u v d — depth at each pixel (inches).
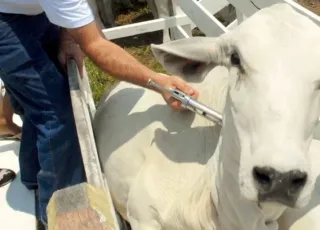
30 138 72.9
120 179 64.2
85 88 78.7
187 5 102.4
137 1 148.5
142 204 58.6
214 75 62.4
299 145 43.0
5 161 84.7
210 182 53.6
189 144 59.2
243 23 49.1
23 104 66.7
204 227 53.8
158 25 116.8
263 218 50.0
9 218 76.9
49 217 41.5
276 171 41.4
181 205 54.9
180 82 58.4
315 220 53.6
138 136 63.1
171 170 58.6
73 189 42.3
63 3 56.5
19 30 62.4
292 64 44.9
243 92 46.5
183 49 54.5
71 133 66.8
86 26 58.1
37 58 63.4
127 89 69.9
